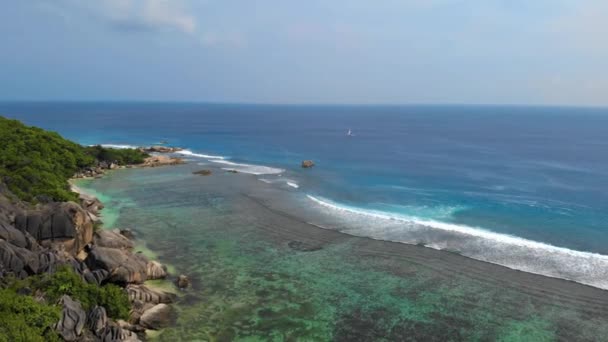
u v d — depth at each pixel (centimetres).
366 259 3647
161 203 5394
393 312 2781
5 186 3859
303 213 4988
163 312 2673
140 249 3812
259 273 3356
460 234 4216
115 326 2286
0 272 2373
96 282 2747
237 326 2580
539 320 2678
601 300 2895
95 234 3634
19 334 1817
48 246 3105
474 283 3184
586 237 4112
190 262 3550
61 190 4616
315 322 2645
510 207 5222
